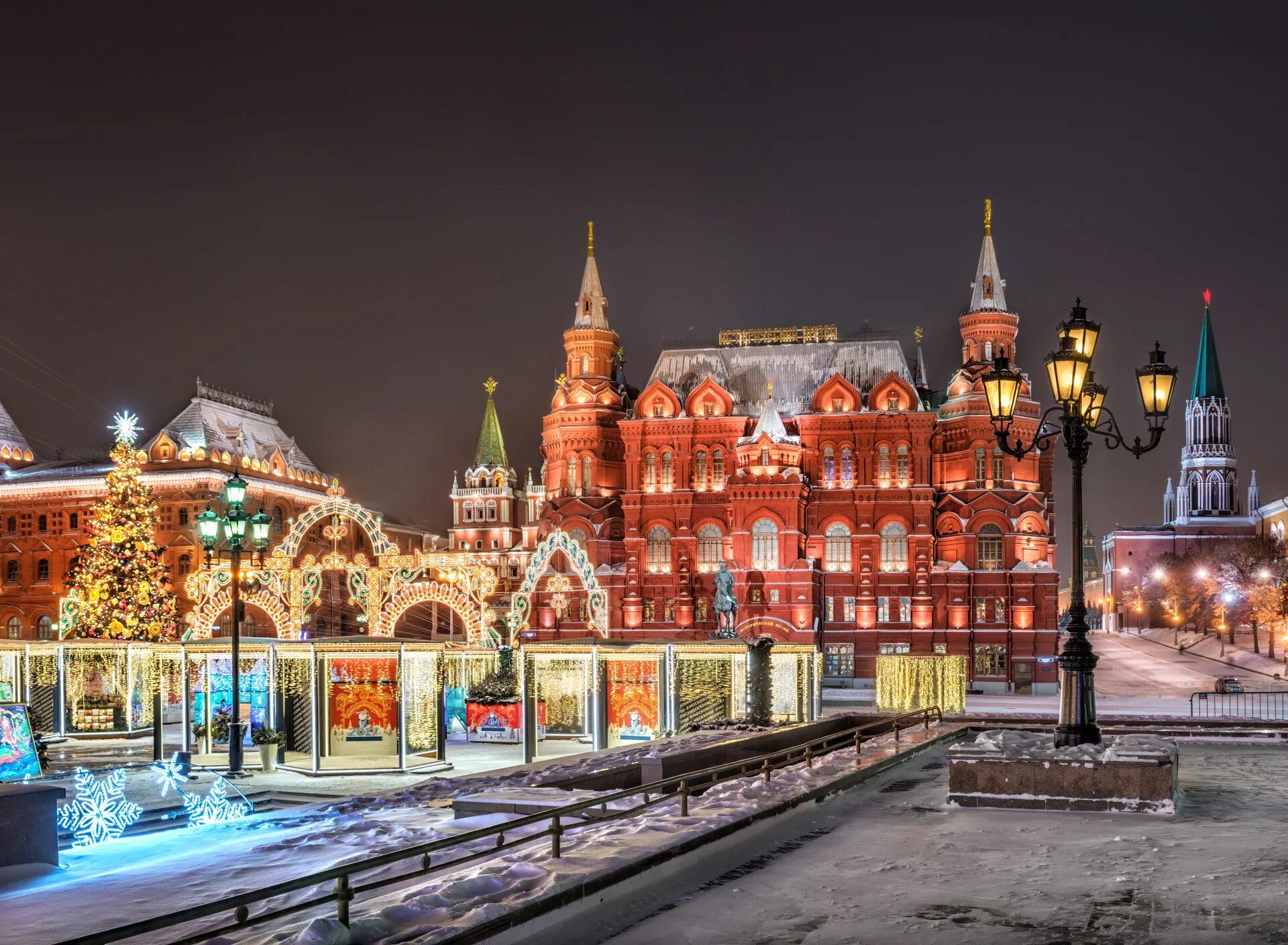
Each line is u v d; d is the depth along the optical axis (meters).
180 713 64.88
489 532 155.50
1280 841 18.03
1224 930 12.88
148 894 16.88
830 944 12.64
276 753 44.41
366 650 42.94
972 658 103.62
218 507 113.50
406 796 26.70
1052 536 112.00
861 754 28.81
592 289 115.88
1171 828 19.38
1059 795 21.19
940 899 14.46
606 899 14.34
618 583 108.50
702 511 107.69
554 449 115.25
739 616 102.06
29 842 20.61
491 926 12.20
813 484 107.38
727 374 113.50
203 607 51.59
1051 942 12.58
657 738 47.22
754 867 16.44
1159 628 179.50
